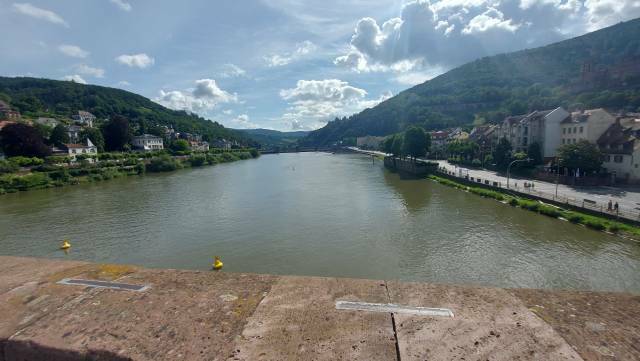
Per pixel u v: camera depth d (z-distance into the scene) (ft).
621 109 302.25
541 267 69.67
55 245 88.12
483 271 68.90
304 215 117.29
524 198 129.39
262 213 120.88
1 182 173.78
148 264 75.66
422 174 230.68
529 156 198.18
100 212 123.65
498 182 157.69
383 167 309.01
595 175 151.43
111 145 361.51
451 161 289.12
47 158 240.94
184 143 432.66
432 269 70.49
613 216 91.91
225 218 114.11
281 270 71.72
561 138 204.03
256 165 358.02
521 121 230.27
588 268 68.44
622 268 67.92
